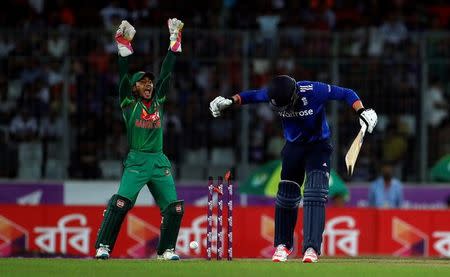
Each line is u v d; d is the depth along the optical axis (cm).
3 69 7269
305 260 3834
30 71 7275
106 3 8175
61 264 3675
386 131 7275
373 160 7300
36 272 3347
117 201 4078
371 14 8231
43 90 7269
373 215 6231
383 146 7300
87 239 6091
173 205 4147
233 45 7281
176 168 7300
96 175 7262
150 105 4116
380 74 7238
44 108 7281
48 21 8156
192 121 7356
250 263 3762
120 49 4031
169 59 4138
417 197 7119
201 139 7362
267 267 3534
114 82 7294
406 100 7269
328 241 6203
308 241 3850
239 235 5988
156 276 3216
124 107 4122
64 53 7275
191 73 7338
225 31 7281
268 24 8088
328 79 7225
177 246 5966
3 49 7256
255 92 3938
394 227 6238
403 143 7300
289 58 7206
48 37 7262
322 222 3866
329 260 4275
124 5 8138
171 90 7362
